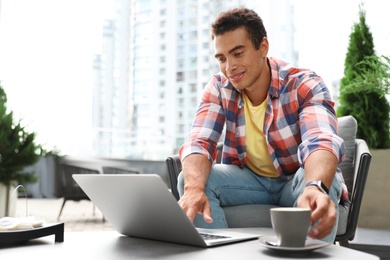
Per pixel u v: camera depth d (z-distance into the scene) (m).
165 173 5.36
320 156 1.23
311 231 0.95
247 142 1.70
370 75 2.80
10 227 1.07
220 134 1.74
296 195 1.41
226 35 1.54
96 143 5.60
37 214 4.77
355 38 3.14
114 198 1.09
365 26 3.15
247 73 1.57
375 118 2.94
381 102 2.94
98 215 4.78
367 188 2.81
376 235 2.28
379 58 2.81
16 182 3.63
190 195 1.33
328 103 1.53
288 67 1.67
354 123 1.87
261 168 1.71
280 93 1.62
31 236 1.07
